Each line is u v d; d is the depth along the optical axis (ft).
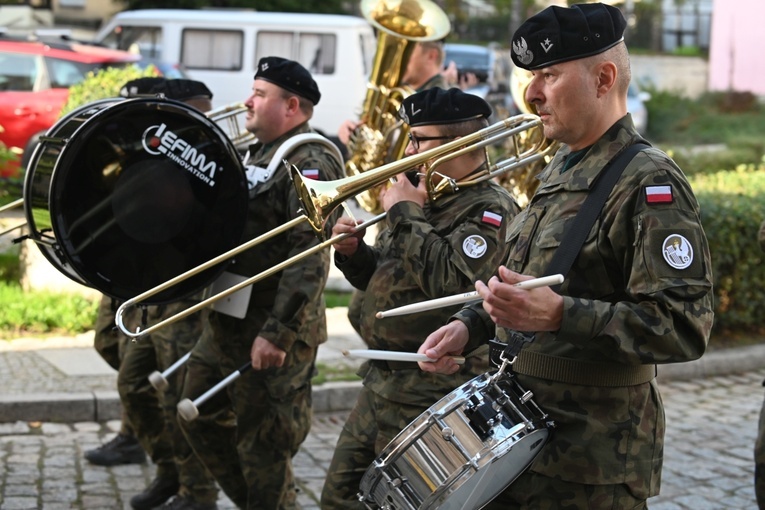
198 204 12.59
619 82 9.02
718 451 19.24
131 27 54.75
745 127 83.71
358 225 11.77
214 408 14.21
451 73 21.79
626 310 8.27
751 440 19.92
